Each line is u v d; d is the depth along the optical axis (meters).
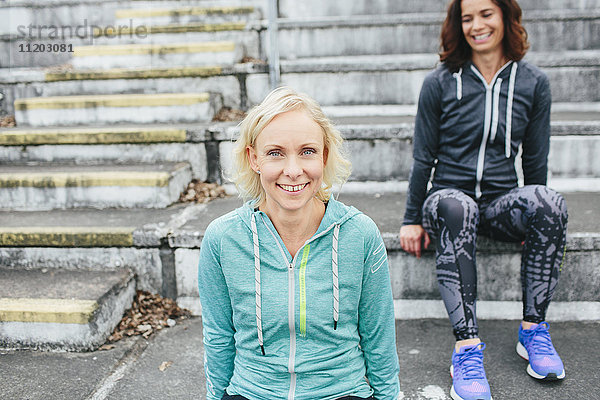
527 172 2.20
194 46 4.03
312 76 3.68
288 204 1.22
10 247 2.51
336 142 1.29
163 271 2.46
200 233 2.39
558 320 2.31
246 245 1.28
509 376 1.91
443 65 2.12
